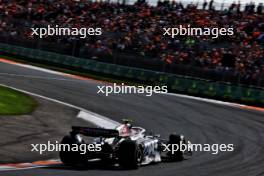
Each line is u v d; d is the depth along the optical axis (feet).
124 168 47.93
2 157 50.06
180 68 153.17
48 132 70.44
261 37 155.94
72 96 114.62
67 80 142.82
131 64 166.20
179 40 165.58
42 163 49.90
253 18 167.32
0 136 60.44
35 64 178.91
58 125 78.33
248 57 145.79
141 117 97.55
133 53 170.50
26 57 194.80
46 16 208.33
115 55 171.83
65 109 96.37
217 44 157.89
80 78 153.69
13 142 58.85
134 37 176.35
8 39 203.31
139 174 44.96
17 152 53.98
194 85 140.05
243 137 83.05
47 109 92.38
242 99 130.31
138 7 196.03
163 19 182.80
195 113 104.73
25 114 81.00
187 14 181.27
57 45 188.65
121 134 49.55
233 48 152.97
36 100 101.65
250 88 130.21
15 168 43.50
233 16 172.65
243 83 138.31
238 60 145.69
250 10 173.47
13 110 82.07
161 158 59.36
